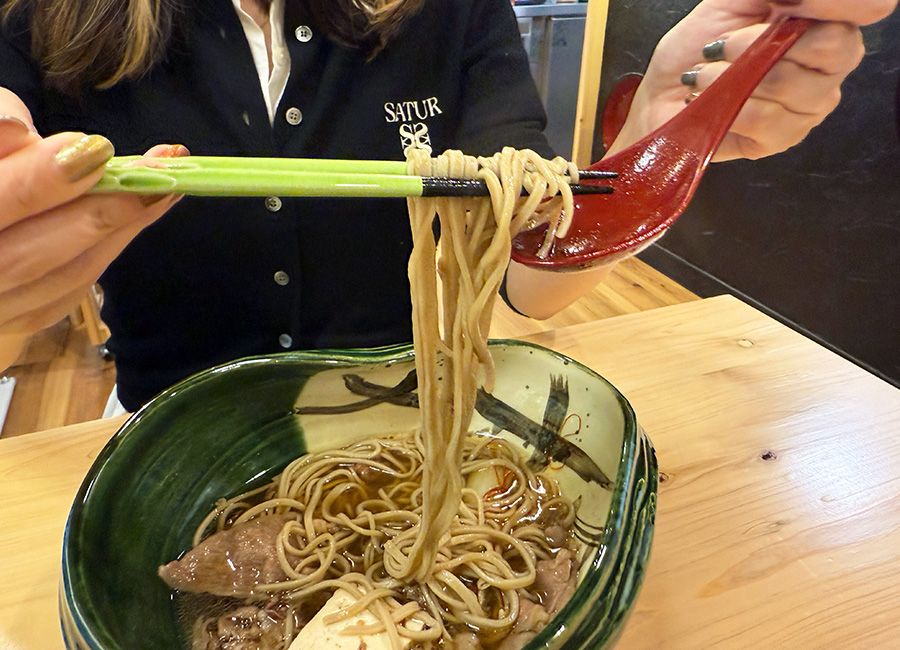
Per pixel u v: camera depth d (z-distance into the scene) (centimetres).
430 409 34
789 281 115
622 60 143
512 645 32
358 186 26
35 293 25
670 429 46
